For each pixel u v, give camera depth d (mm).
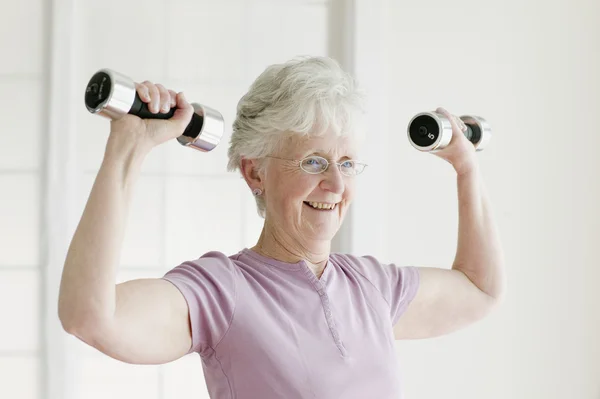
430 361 2836
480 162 2887
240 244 2850
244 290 1365
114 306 1136
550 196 2910
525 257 2893
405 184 2834
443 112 1651
